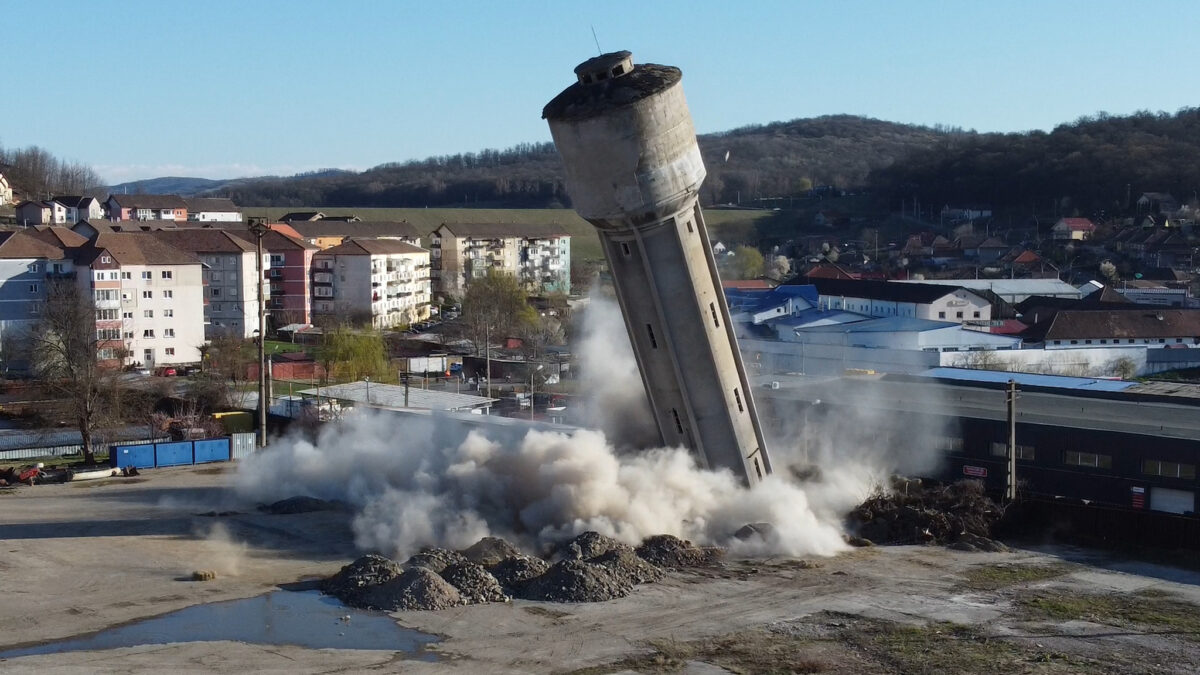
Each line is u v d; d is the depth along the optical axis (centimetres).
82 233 12875
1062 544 4359
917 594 3625
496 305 12225
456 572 3644
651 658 3028
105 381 7419
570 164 4050
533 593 3588
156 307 10612
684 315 4225
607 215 4050
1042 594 3631
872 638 3188
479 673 2914
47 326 8775
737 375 4466
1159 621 3344
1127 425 4975
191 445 6375
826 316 10969
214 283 12400
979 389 5988
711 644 3142
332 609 3450
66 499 5250
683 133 4053
